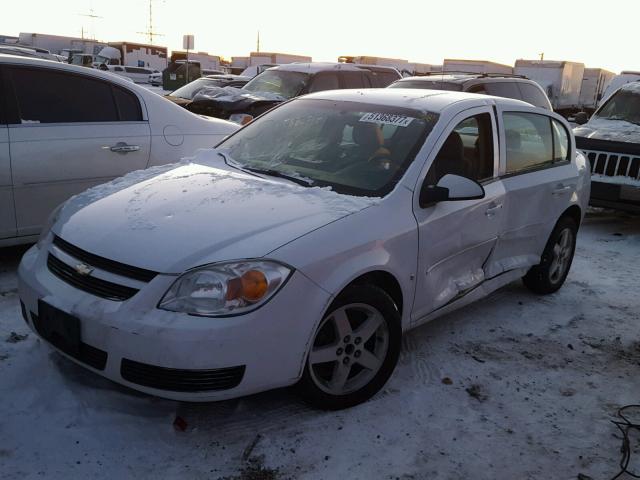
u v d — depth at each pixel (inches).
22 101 183.9
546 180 184.5
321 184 140.1
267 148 161.2
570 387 145.6
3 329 149.8
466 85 397.7
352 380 128.8
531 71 1019.3
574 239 210.5
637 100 340.5
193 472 106.5
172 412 121.8
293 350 111.7
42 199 186.5
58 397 123.0
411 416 127.5
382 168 141.6
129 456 109.0
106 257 112.7
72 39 1587.1
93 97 198.7
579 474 114.4
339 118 161.0
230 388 107.6
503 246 170.7
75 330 110.6
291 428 120.0
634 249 272.5
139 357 104.8
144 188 138.8
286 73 455.5
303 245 113.8
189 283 106.5
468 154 157.5
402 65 1103.0
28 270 125.6
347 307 121.6
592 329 180.2
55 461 106.1
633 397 143.2
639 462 119.0
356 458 113.2
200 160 161.2
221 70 1893.5
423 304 142.0
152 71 1433.3
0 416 116.4
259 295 107.0
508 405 135.4
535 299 201.3
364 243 122.0
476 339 167.0
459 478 110.7
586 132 314.0
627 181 287.1
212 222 118.9
